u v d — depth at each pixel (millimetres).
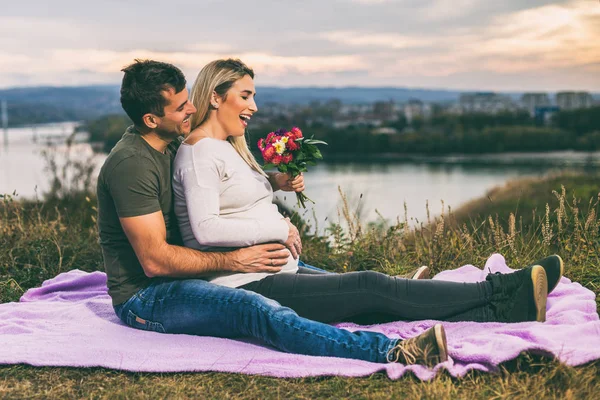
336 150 169125
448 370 2371
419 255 4137
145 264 2680
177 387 2398
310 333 2537
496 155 159625
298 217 5160
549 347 2438
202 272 2746
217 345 2680
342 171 113062
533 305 2711
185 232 2820
